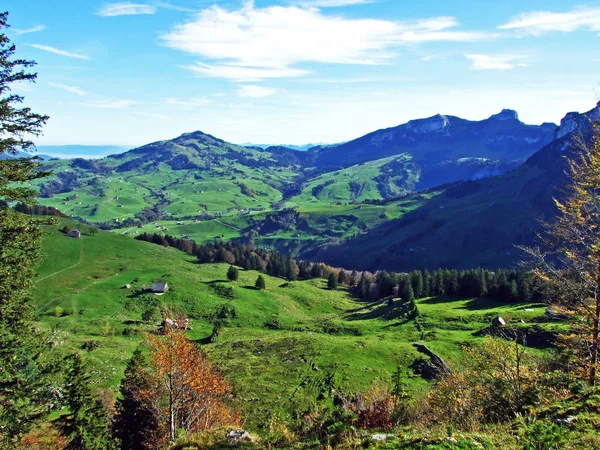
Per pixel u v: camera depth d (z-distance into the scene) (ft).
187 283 437.58
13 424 70.95
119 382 198.59
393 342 272.92
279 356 257.34
